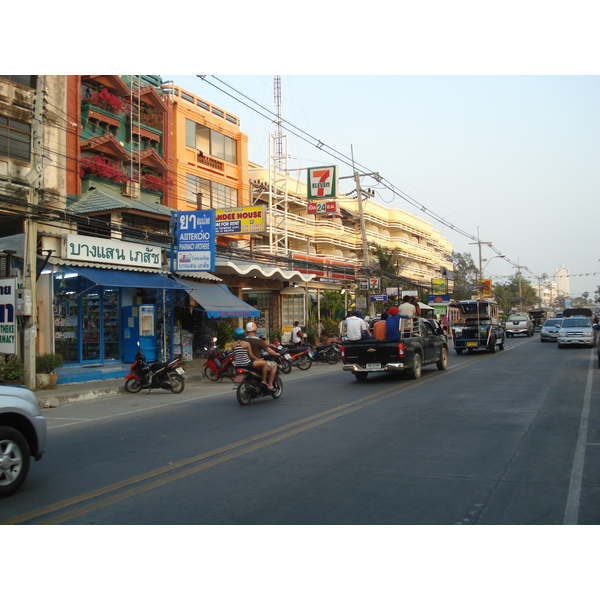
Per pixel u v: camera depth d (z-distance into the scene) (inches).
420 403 456.4
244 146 1337.4
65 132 850.1
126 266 741.9
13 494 235.6
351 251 2032.5
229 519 198.8
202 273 902.4
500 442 313.1
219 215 988.6
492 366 764.6
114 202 852.6
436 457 281.4
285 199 1537.9
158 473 265.0
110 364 765.3
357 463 272.1
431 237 2864.2
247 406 475.5
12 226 743.1
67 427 408.8
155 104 1085.8
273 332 1146.7
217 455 297.6
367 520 194.7
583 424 362.0
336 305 1384.1
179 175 1132.5
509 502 211.0
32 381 578.6
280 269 1176.2
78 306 748.6
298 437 336.8
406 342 613.0
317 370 826.2
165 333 813.2
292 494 225.6
